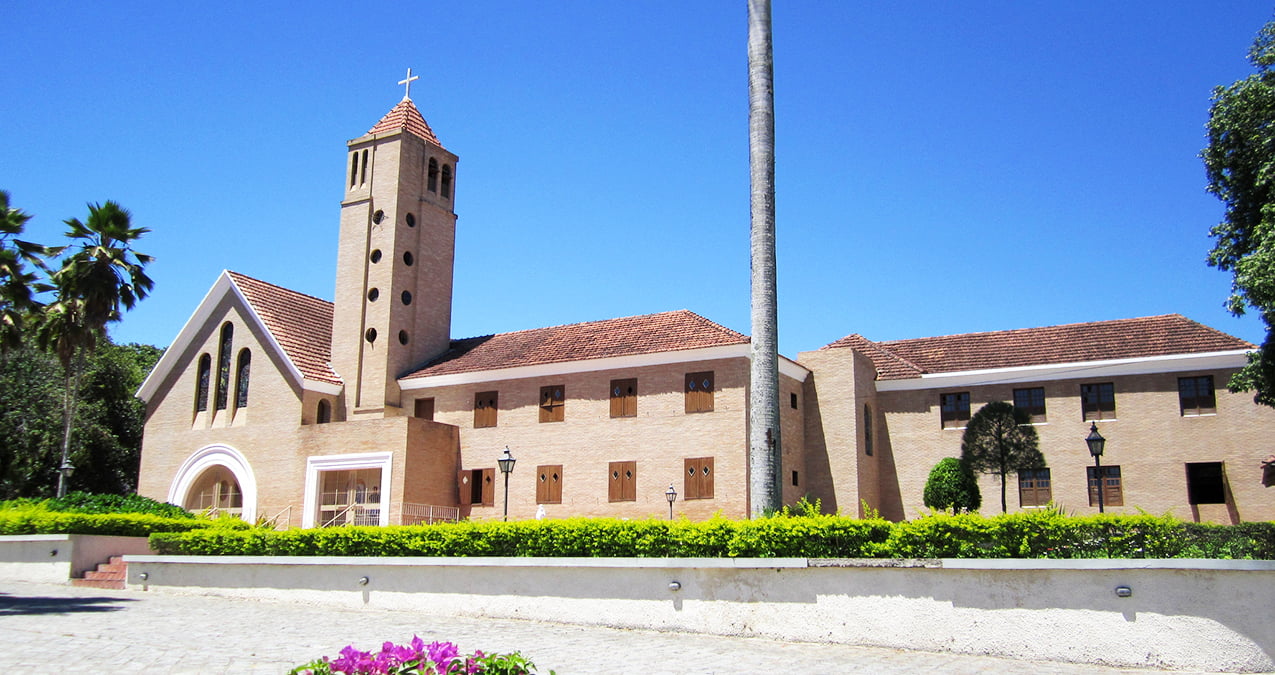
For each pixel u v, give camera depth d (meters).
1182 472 34.34
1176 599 15.06
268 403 40.97
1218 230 25.77
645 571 19.20
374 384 40.97
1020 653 15.80
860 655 16.14
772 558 17.97
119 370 56.12
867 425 39.12
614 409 36.81
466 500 38.97
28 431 47.41
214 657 14.95
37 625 17.97
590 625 19.59
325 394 41.09
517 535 21.17
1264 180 23.67
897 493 39.12
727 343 34.88
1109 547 15.95
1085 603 15.54
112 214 43.59
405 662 9.55
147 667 13.90
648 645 17.12
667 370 36.16
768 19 22.30
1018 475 36.97
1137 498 34.81
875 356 42.06
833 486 37.56
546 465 37.62
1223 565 14.82
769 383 20.42
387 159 43.41
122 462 52.88
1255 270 22.61
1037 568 15.85
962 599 16.38
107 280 43.22
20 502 34.44
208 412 42.53
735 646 17.00
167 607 22.47
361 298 42.25
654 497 35.28
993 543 16.53
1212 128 25.16
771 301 20.84
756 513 19.89
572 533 20.48
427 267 43.84
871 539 17.73
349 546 23.86
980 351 39.94
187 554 26.94
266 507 39.75
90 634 17.03
